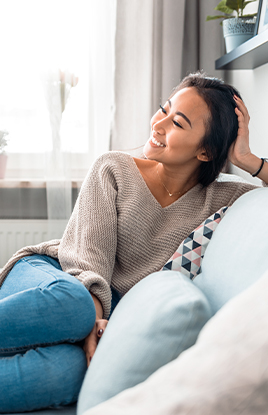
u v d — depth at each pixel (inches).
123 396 19.7
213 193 51.8
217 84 50.1
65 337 33.0
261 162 51.6
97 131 89.9
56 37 86.0
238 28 68.7
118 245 48.6
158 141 49.3
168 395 18.1
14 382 29.9
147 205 49.7
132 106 88.5
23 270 44.1
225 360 17.8
